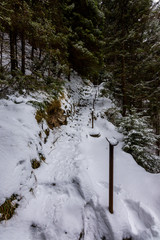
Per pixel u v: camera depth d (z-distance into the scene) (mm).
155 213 2246
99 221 2207
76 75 14352
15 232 1822
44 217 2146
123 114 8977
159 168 4160
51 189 2758
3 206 1934
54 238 1860
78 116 8344
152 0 7715
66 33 7312
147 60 8602
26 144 2982
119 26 9352
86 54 7793
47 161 3730
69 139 5430
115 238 1950
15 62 6258
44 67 7777
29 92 5191
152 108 8547
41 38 5523
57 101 6262
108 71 10578
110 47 9109
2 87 4711
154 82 8727
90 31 7961
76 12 7914
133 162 3975
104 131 6867
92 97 12102
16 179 2314
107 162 3920
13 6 4121
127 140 4785
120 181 3066
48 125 5031
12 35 5449
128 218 2186
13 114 3688
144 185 2926
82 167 3400
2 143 2572
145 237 1856
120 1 8086
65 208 2330
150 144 4324
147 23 8008
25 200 2293
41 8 5094
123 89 9094
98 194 2623
